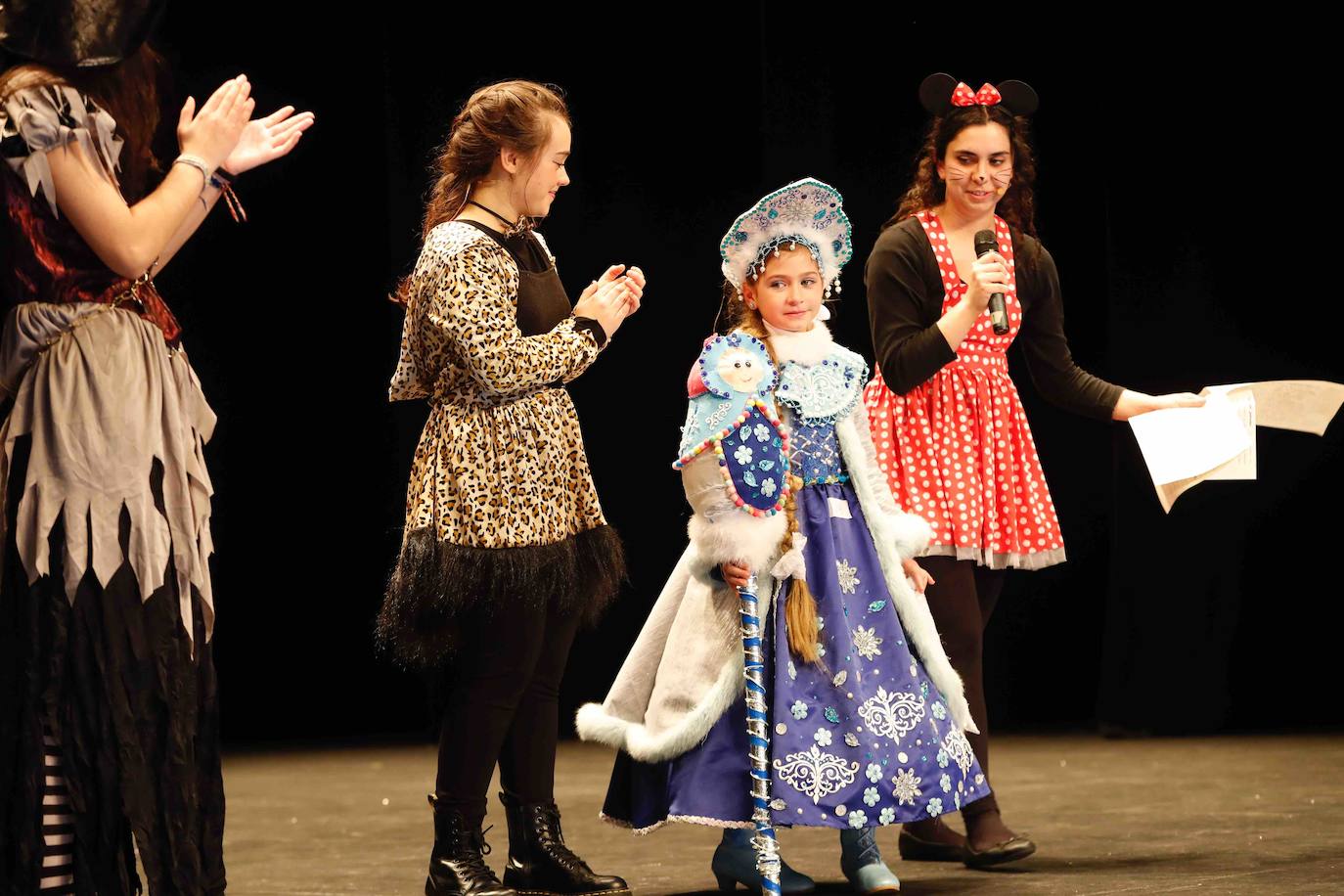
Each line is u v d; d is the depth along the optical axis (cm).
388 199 1324
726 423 516
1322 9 1205
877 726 521
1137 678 1220
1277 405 633
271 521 1410
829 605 530
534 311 545
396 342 1368
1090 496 1334
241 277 1380
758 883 554
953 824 787
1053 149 1278
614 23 1310
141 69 421
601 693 1340
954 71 1262
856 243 1275
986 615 665
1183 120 1224
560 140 553
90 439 400
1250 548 1229
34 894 393
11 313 408
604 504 1332
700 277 1325
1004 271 597
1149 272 1232
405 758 1191
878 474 560
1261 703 1230
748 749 517
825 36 1254
